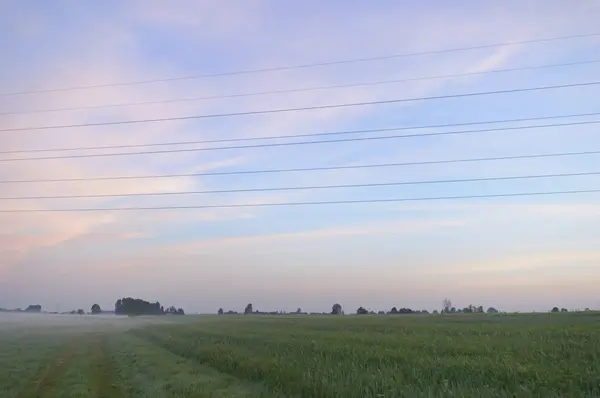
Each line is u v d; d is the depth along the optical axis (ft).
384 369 61.05
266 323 255.09
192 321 339.36
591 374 53.98
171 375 73.41
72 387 64.03
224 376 71.20
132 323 342.44
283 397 53.67
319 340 114.21
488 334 123.13
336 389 51.39
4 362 94.27
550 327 148.66
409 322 226.58
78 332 220.43
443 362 66.18
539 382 51.08
